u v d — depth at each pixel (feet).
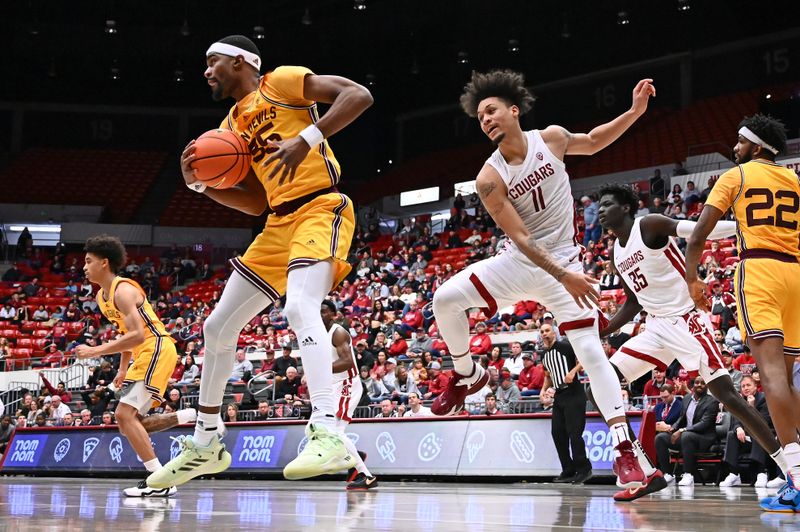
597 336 12.91
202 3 77.77
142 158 95.50
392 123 103.14
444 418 29.60
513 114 12.52
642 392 32.83
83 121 98.27
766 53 81.97
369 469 30.42
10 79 92.73
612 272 47.14
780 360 11.92
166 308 66.49
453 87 95.61
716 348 17.01
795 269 12.33
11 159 94.58
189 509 11.60
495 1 73.31
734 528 8.22
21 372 57.06
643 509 11.51
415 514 10.34
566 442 25.25
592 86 91.97
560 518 9.62
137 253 83.66
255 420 36.83
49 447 37.19
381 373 38.40
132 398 17.92
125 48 81.66
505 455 27.63
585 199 61.82
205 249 84.12
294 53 82.33
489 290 12.68
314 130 10.85
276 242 11.93
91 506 12.37
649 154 76.54
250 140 11.97
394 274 61.93
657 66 88.12
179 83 94.38
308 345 11.02
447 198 86.43
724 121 76.54
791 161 59.52
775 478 25.70
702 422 26.61
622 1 74.33
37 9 79.46
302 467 10.47
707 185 60.85
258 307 12.33
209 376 12.63
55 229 86.02
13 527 8.14
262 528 8.05
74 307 66.80
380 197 92.99
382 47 84.64
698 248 12.65
